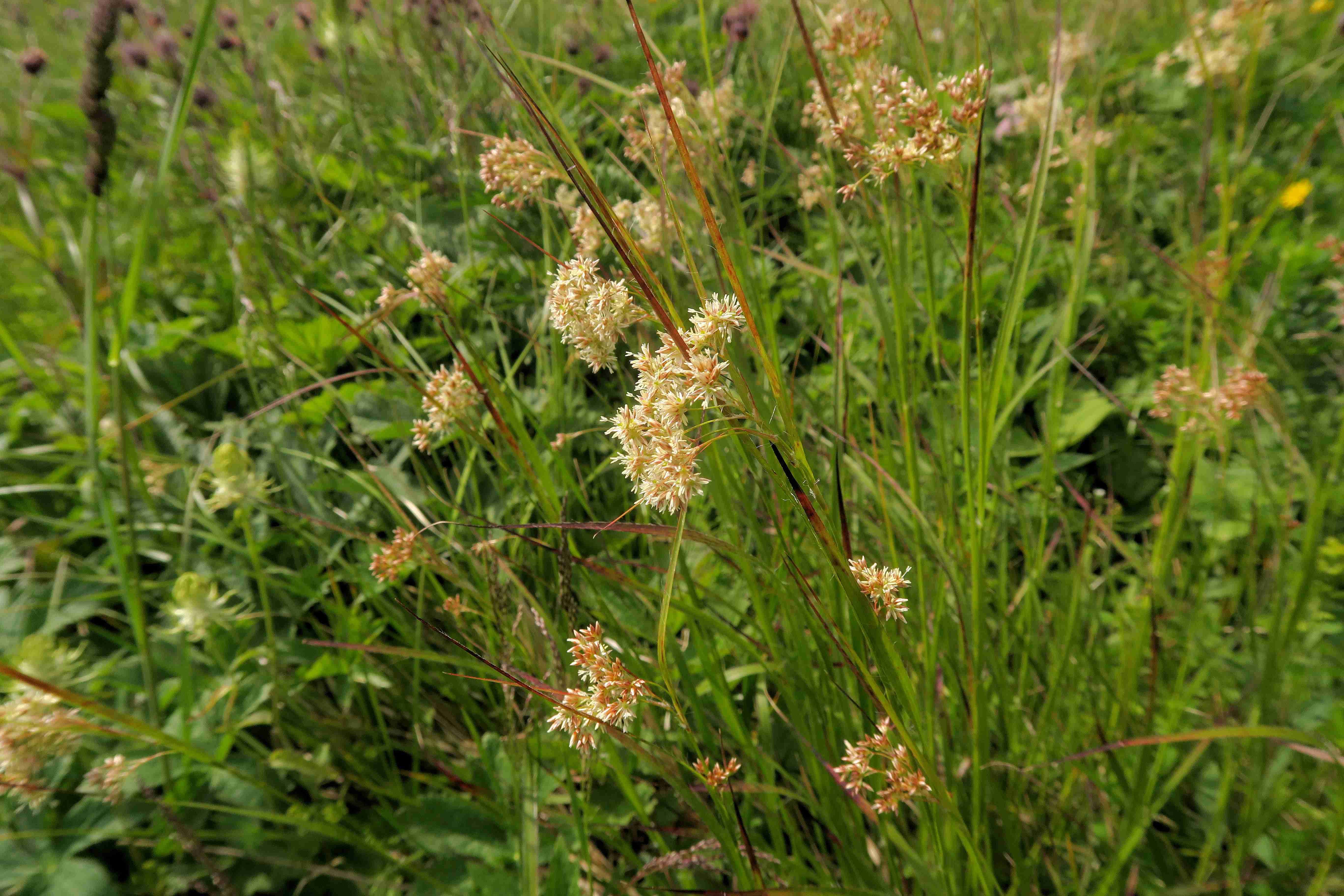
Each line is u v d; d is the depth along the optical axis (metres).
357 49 0.60
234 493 0.26
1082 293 0.24
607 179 0.40
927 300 0.22
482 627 0.27
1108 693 0.25
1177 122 0.58
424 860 0.26
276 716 0.26
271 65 0.58
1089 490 0.38
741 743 0.22
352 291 0.40
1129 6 0.58
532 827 0.22
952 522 0.21
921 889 0.22
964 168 0.18
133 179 0.54
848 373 0.25
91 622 0.32
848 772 0.17
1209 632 0.28
